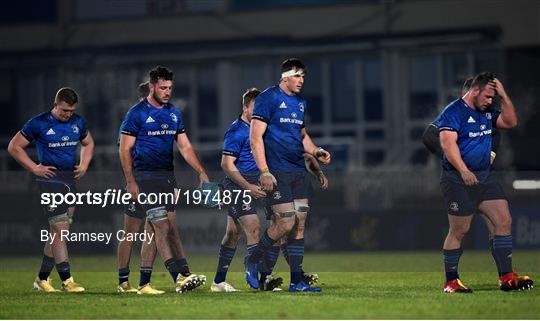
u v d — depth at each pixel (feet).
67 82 426.51
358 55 412.77
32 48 447.01
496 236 135.03
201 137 430.61
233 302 123.34
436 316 108.88
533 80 393.70
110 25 443.73
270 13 432.66
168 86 137.69
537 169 369.50
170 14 440.04
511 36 401.90
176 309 117.19
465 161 133.59
